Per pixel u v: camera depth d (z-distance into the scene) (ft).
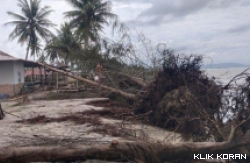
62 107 56.34
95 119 41.50
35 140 29.94
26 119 43.60
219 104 31.17
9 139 30.78
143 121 40.29
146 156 23.76
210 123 28.25
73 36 121.19
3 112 49.06
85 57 73.77
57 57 144.87
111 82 62.28
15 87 94.38
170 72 41.34
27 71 153.48
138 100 46.60
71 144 27.25
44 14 150.51
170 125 36.50
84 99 68.69
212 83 35.65
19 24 147.74
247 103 30.12
